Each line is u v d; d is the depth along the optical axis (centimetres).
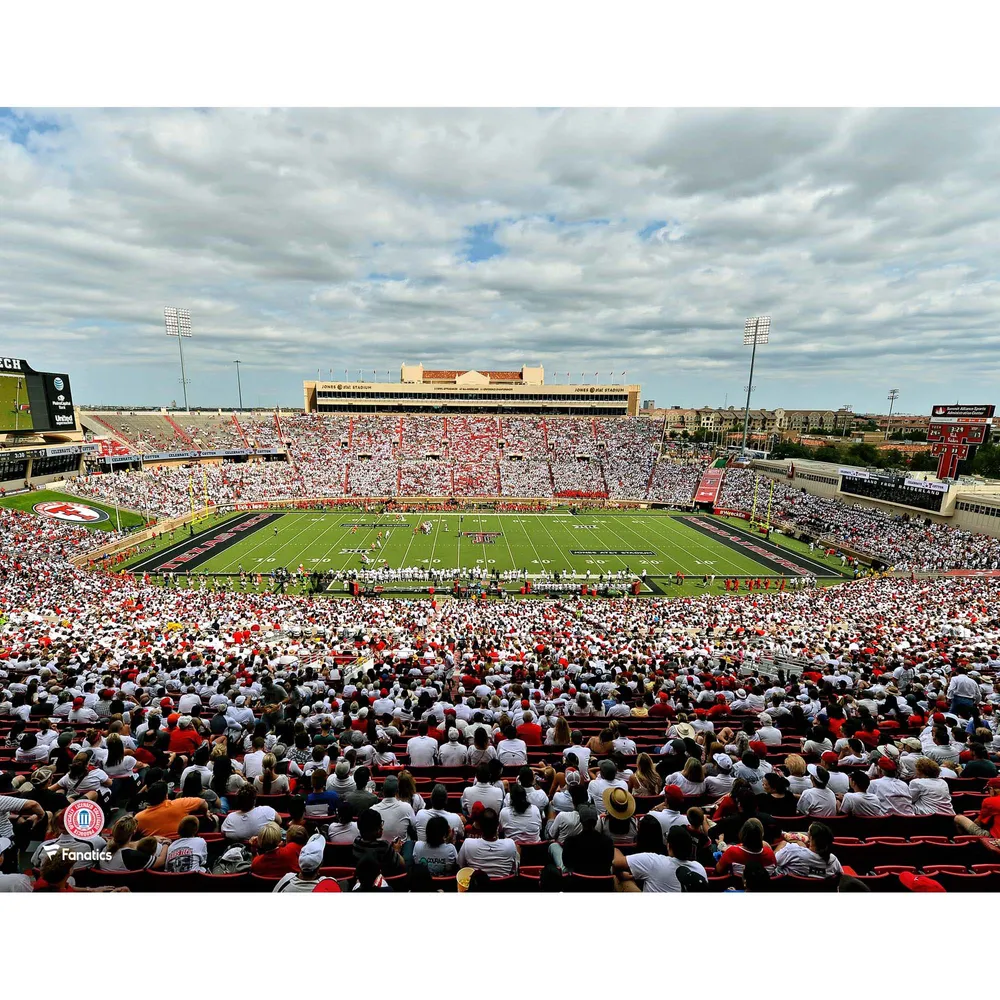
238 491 7900
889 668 1806
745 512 7306
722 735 993
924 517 5809
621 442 10050
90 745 963
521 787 715
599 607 3725
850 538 5669
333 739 1020
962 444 5738
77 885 601
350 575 4600
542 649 2158
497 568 5031
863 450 10356
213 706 1342
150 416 9225
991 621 2811
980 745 973
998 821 709
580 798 684
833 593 3928
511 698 1392
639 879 572
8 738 1117
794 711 1234
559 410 11356
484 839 608
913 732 1179
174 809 723
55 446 6575
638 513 7694
